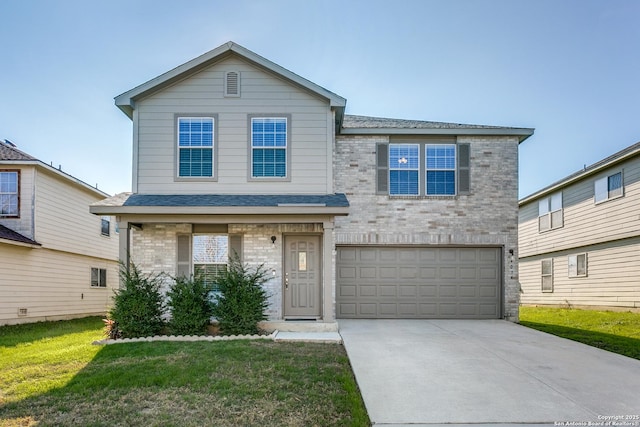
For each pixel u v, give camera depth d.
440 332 9.81
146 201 10.16
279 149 11.14
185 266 10.83
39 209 14.23
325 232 10.14
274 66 10.97
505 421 4.77
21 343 9.59
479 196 12.22
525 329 10.45
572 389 5.81
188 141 11.09
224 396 5.48
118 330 9.43
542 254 19.34
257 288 9.80
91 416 4.88
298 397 5.45
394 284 12.15
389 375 6.39
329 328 9.87
